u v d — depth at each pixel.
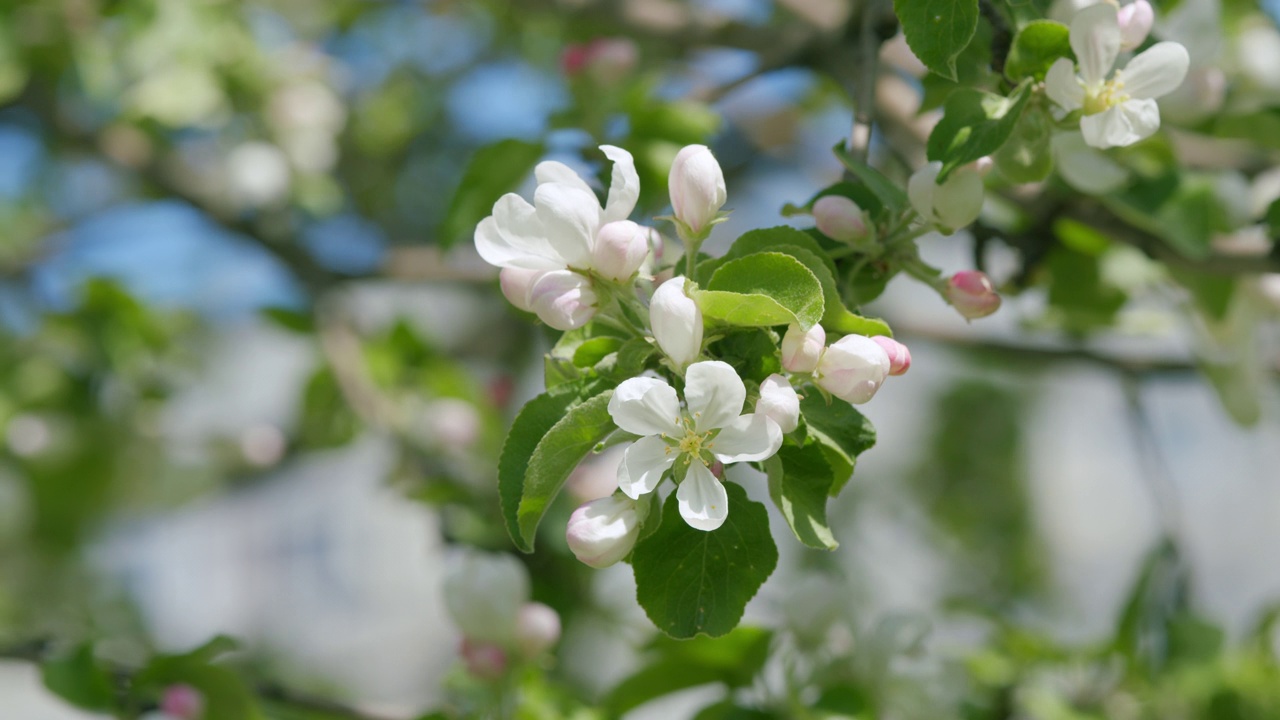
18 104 1.59
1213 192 0.88
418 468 1.28
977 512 2.03
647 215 0.96
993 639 1.17
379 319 1.89
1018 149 0.75
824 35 0.96
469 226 0.98
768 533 0.69
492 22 1.91
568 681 1.29
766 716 0.91
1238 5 1.05
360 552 2.67
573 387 0.69
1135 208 0.87
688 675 0.93
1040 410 2.21
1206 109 0.92
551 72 1.88
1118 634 1.08
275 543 2.64
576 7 1.18
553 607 1.08
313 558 2.65
